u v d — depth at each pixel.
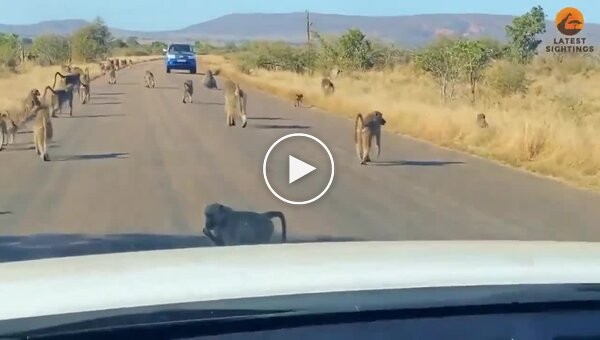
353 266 2.61
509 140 19.44
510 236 10.53
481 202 12.95
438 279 2.51
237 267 2.59
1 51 68.44
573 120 23.91
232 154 17.92
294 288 2.39
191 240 9.82
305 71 70.88
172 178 14.59
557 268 2.65
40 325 2.17
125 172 15.21
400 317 2.36
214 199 12.61
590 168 16.42
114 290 2.34
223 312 2.28
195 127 24.12
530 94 39.19
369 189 13.98
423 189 14.10
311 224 11.04
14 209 11.66
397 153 18.95
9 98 31.47
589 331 2.45
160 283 2.40
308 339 2.30
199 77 59.75
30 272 2.55
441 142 20.98
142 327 2.22
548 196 13.70
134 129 23.28
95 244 9.62
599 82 47.19
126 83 50.66
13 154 17.78
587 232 10.85
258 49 81.00
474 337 2.38
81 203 12.16
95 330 2.19
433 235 10.53
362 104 30.91
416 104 30.23
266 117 28.12
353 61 64.25
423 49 50.72
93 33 106.19
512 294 2.47
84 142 20.02
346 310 2.34
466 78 41.97
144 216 11.26
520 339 2.41
